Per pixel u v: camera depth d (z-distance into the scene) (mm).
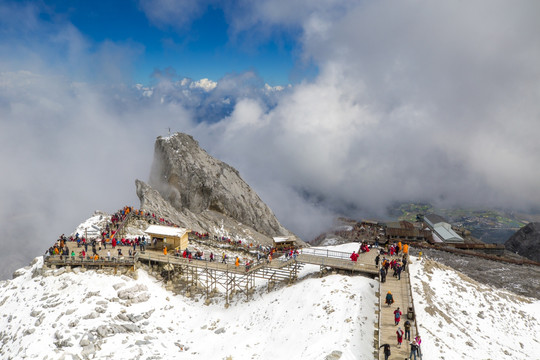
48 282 50812
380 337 36312
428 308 47469
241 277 55438
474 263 84688
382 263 49000
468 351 41281
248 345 41219
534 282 73000
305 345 37625
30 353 38375
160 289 53500
